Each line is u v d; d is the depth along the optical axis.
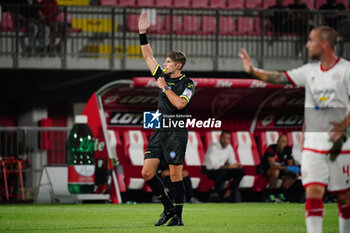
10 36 46.31
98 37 47.97
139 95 38.09
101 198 36.34
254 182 39.81
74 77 48.19
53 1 46.06
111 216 26.02
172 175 20.94
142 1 51.91
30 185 42.50
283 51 50.59
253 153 40.97
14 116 49.69
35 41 45.12
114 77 50.16
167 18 51.09
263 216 26.42
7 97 49.19
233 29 52.19
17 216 26.05
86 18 48.72
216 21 48.03
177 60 20.70
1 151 41.62
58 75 48.34
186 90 20.30
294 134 42.78
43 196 37.31
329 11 49.19
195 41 50.00
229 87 37.38
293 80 13.98
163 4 52.31
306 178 13.80
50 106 50.12
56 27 45.78
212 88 38.16
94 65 45.78
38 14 45.50
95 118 37.19
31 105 49.16
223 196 37.94
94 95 37.19
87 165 36.47
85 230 19.84
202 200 40.62
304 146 14.01
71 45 47.50
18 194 41.69
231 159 38.22
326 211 29.36
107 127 38.81
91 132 36.81
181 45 48.59
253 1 53.78
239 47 50.56
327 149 13.67
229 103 40.34
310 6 54.81
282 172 38.50
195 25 51.72
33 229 20.34
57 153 43.31
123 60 46.06
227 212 28.69
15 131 41.75
